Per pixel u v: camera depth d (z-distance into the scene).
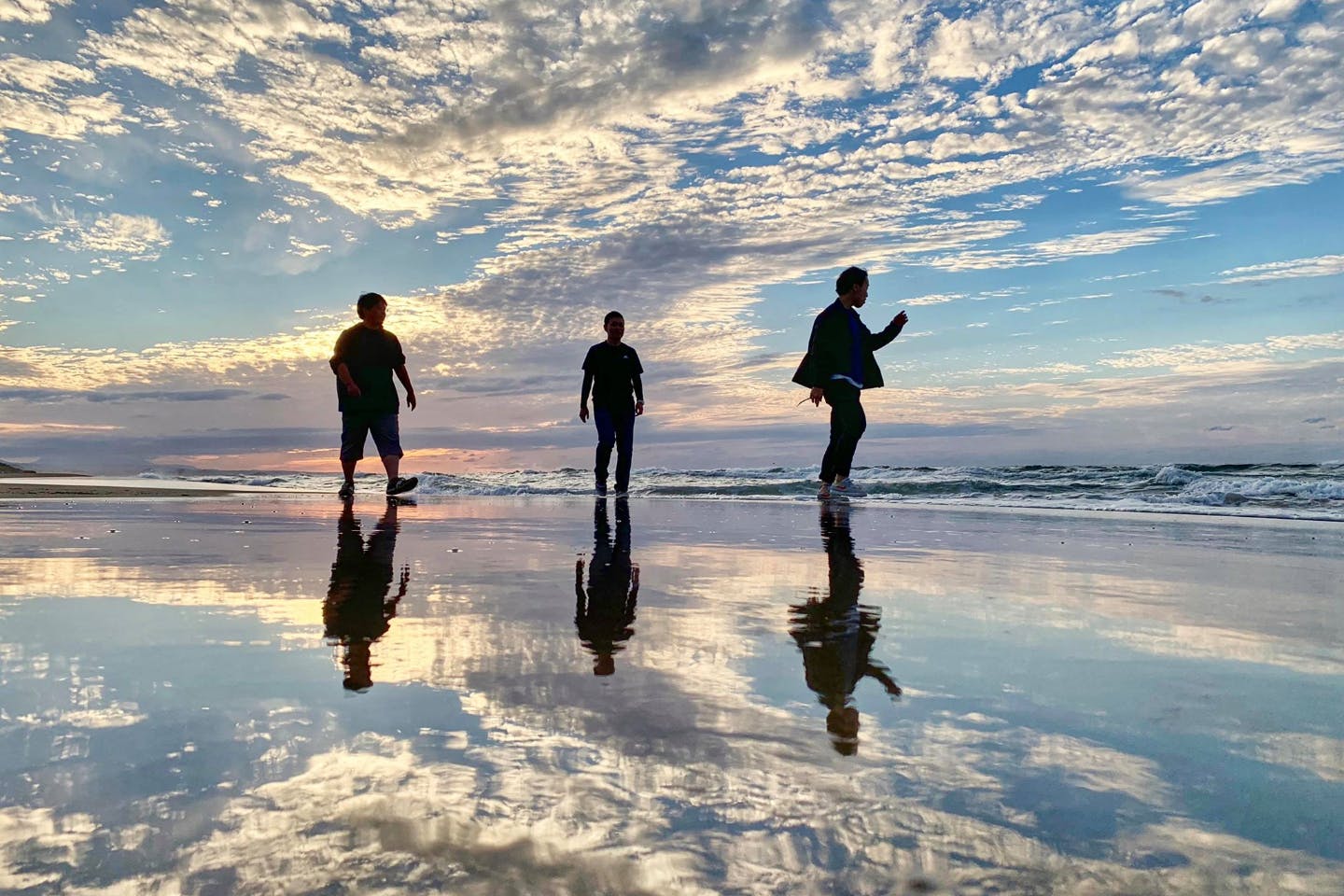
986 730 0.95
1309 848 0.67
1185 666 1.29
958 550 3.17
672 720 0.96
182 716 0.94
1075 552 3.14
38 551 2.83
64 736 0.87
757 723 0.96
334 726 0.91
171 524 4.11
